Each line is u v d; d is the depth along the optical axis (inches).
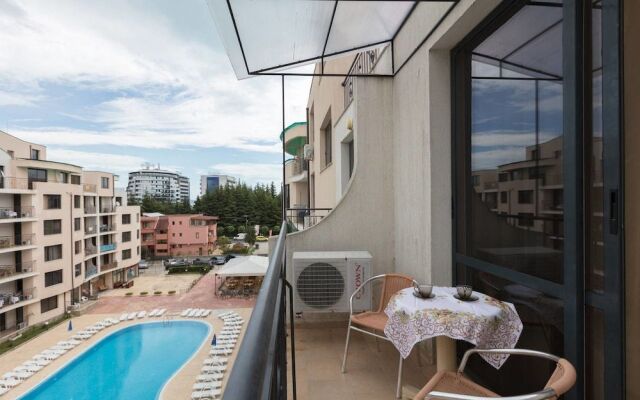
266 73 130.9
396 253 137.7
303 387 87.8
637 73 47.7
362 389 86.8
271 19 88.0
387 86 139.8
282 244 53.6
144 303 729.6
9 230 718.5
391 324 73.2
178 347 431.5
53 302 795.4
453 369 75.2
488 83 86.5
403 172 128.1
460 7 84.3
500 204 81.7
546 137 66.5
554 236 64.0
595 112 54.8
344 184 272.7
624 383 49.2
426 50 105.3
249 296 717.3
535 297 69.4
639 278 47.7
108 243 1089.4
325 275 123.6
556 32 63.8
